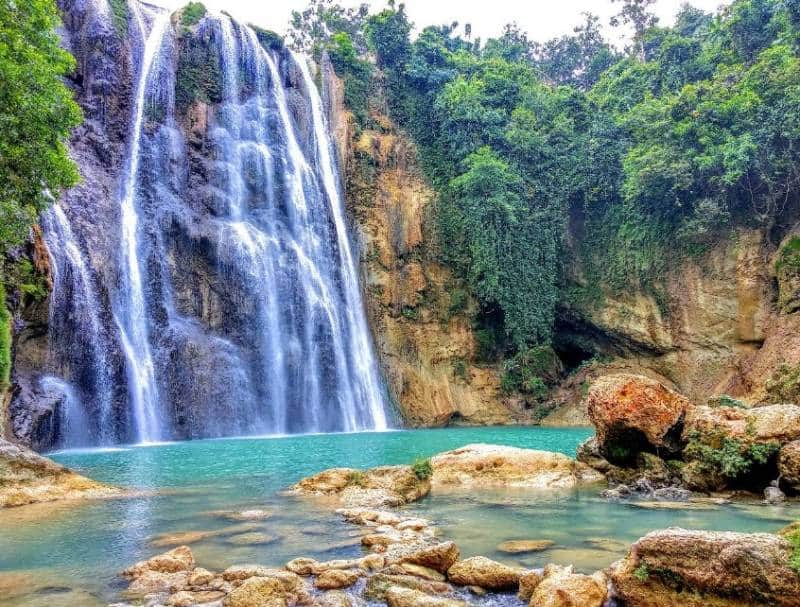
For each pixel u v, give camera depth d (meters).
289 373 32.12
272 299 32.97
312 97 42.06
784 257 30.64
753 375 30.03
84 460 17.06
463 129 43.41
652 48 54.41
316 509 9.46
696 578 4.99
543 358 38.94
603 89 49.25
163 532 7.94
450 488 11.84
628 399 12.21
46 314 21.78
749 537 5.04
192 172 34.00
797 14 35.28
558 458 13.13
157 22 36.69
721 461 10.86
